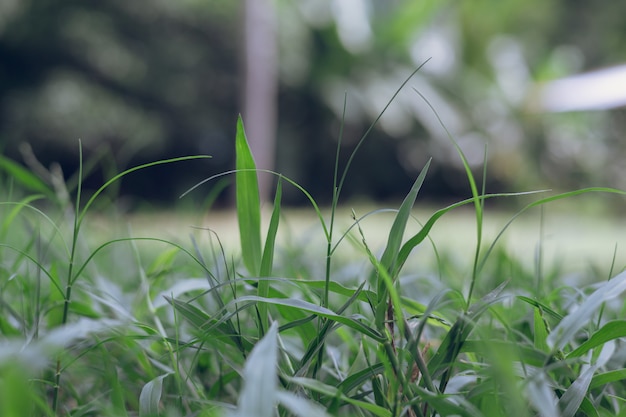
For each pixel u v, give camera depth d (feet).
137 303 3.19
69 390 2.64
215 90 40.01
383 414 1.81
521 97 40.81
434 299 1.95
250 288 2.77
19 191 6.68
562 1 49.52
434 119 38.93
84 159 36.32
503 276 4.41
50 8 35.78
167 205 36.99
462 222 24.58
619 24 50.19
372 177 40.70
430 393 1.86
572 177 39.96
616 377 2.02
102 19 36.88
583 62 50.49
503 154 39.88
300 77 39.09
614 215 28.27
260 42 31.65
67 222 4.66
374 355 2.72
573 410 1.91
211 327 2.18
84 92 35.94
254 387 1.29
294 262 4.98
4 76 36.19
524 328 2.93
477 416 1.75
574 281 4.78
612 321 1.96
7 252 5.04
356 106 39.17
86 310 3.04
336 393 1.73
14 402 1.41
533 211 24.12
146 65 38.11
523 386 1.68
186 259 5.42
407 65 40.11
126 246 6.34
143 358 2.56
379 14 39.52
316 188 40.98
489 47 41.63
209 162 40.37
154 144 38.04
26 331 2.75
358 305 2.40
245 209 2.56
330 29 38.86
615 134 40.09
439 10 40.22
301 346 3.13
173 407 2.26
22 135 35.14
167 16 37.91
